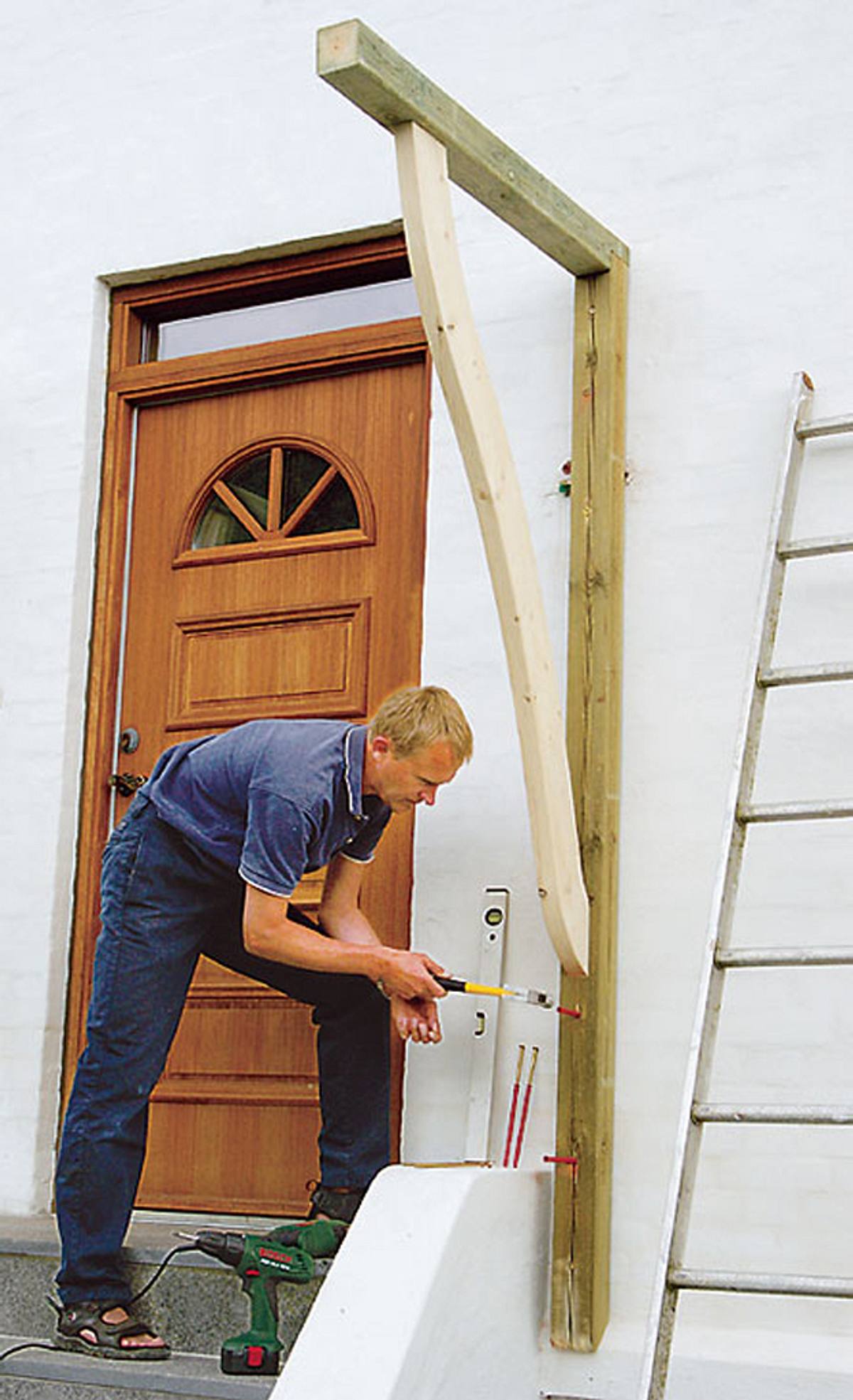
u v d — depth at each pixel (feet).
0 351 14.71
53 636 14.01
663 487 11.87
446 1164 11.27
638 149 12.41
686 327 12.00
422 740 10.41
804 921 11.01
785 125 11.99
